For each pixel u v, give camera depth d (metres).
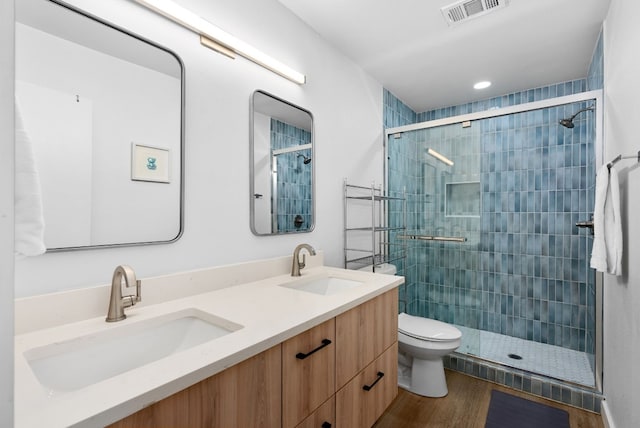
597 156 2.04
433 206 2.83
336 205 2.27
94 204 1.08
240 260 1.58
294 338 1.01
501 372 2.23
